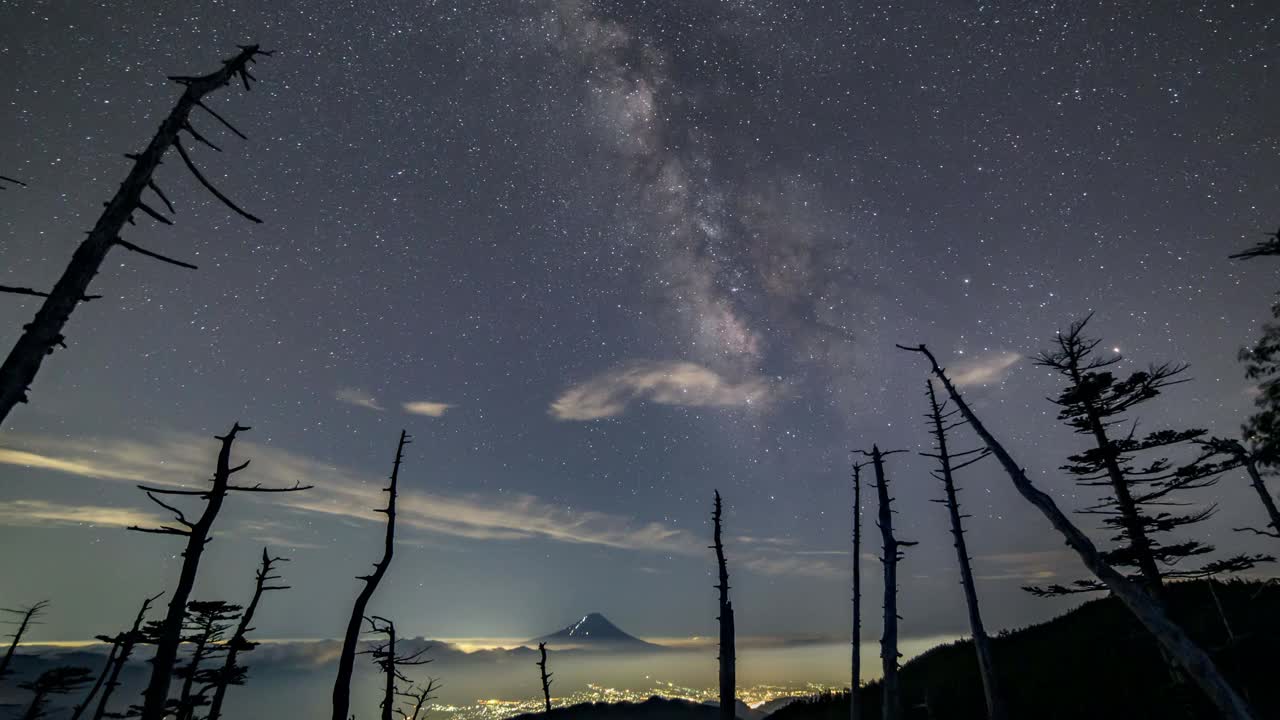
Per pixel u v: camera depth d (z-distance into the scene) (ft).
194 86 21.57
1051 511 17.51
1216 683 12.60
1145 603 14.48
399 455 56.44
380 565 52.16
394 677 66.74
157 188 20.95
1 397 17.26
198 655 74.95
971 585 62.03
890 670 61.16
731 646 64.80
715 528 70.08
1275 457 51.85
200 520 34.71
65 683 98.07
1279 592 70.08
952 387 22.89
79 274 19.27
